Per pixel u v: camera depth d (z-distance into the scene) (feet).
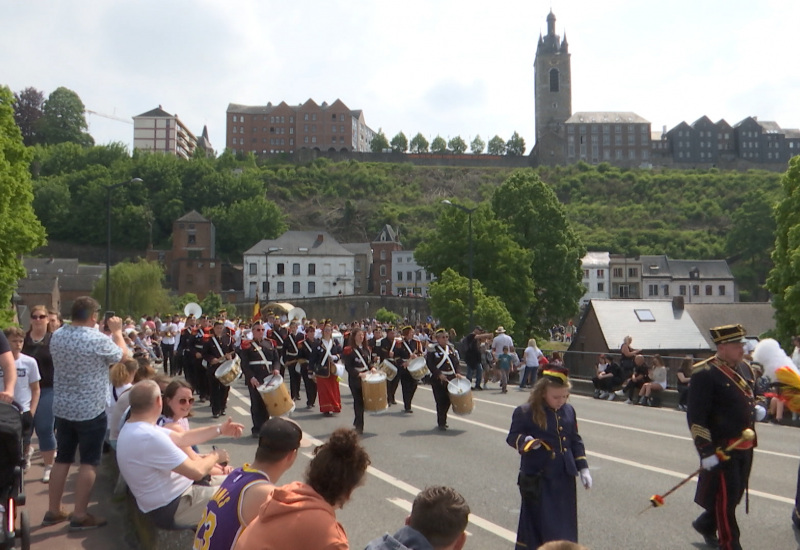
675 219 606.96
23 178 124.57
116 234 488.85
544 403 21.68
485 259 201.16
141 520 23.72
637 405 70.79
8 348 25.20
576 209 627.46
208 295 349.82
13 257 119.14
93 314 27.50
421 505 13.21
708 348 168.04
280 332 74.59
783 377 23.90
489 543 25.68
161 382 27.37
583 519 28.50
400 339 65.51
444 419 52.80
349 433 14.15
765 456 41.91
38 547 25.07
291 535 13.12
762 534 26.55
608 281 442.91
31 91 620.08
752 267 495.41
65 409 26.91
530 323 215.10
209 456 22.81
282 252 413.18
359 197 629.10
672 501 31.19
